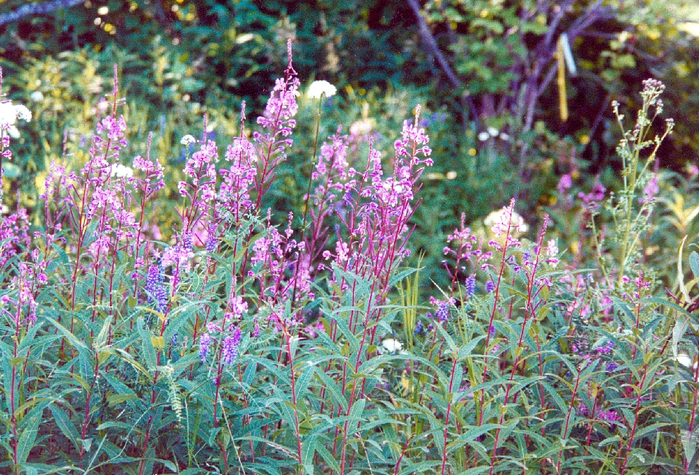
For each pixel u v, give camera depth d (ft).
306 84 28.86
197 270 9.61
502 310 10.68
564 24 32.53
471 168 25.18
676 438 9.70
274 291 9.82
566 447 8.78
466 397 9.09
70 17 30.30
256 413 8.64
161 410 8.39
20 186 19.04
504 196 25.76
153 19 31.65
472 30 31.45
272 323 9.45
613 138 31.65
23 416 8.34
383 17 32.01
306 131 22.93
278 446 8.00
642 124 12.22
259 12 31.01
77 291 10.01
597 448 9.73
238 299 8.13
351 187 10.12
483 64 30.50
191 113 25.34
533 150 29.35
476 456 9.30
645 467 9.34
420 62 31.24
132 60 29.19
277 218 20.16
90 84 24.68
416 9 31.01
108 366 9.10
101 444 8.11
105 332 8.13
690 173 27.53
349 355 8.88
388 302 10.43
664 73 32.07
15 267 10.62
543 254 10.02
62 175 11.25
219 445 8.58
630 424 9.09
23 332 8.74
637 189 26.32
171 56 29.09
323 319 9.45
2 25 30.30
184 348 8.66
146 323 8.76
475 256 10.48
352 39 30.58
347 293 8.93
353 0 31.40
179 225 17.17
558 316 10.66
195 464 8.82
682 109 31.71
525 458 8.87
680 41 32.01
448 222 22.65
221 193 9.32
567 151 29.19
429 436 9.75
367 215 9.75
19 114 9.91
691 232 21.93
